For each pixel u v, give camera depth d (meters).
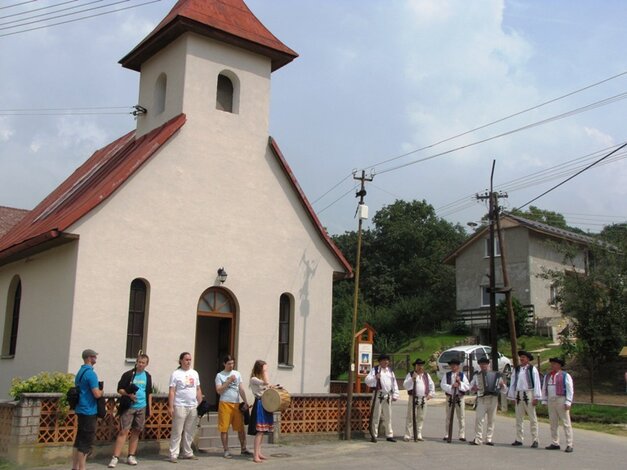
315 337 17.06
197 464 11.68
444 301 51.19
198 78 16.19
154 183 14.89
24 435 11.19
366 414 15.87
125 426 11.32
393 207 66.25
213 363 16.94
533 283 42.44
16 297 17.58
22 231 18.81
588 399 25.44
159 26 17.30
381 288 60.59
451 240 64.94
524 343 38.25
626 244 29.20
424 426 18.98
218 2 17.39
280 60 17.80
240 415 12.75
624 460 13.13
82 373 10.58
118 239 14.19
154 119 17.22
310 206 17.41
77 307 13.49
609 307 28.41
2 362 17.12
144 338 14.34
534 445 14.87
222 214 15.88
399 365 38.78
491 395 15.22
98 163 19.34
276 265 16.64
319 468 11.41
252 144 16.78
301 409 14.94
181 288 14.93
